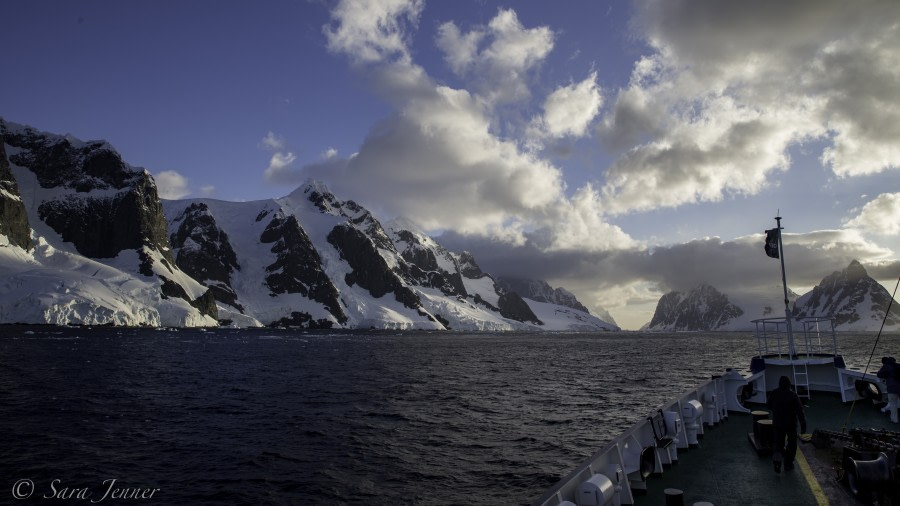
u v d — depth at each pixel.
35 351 84.12
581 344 184.38
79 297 182.25
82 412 36.53
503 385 58.22
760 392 19.91
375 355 104.38
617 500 9.79
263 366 75.75
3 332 133.12
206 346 117.00
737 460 13.07
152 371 64.50
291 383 56.78
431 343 168.12
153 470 23.91
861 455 10.33
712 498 10.62
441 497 21.22
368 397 47.28
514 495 21.55
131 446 27.91
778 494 10.68
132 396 44.53
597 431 33.94
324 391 50.78
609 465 10.22
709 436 15.54
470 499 21.03
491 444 30.00
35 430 30.64
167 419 35.31
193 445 28.47
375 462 25.94
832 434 13.52
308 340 162.75
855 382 19.31
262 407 41.03
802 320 21.50
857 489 9.91
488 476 23.98
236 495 20.94
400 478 23.52
